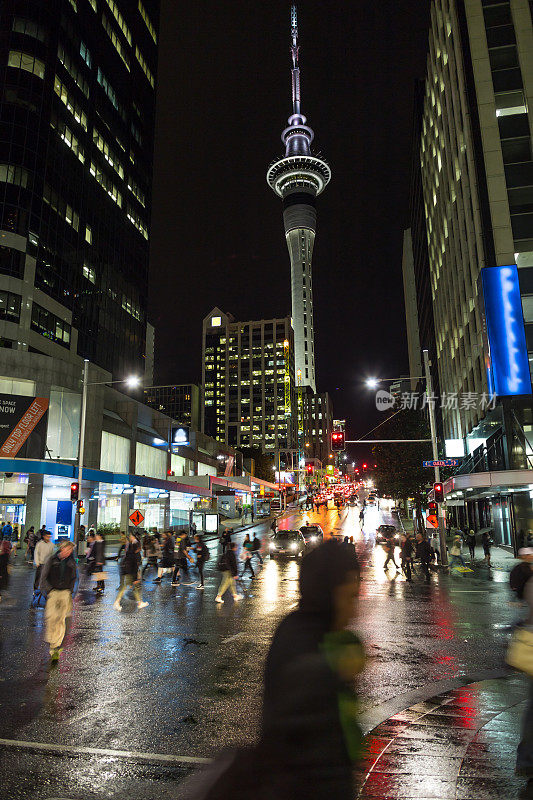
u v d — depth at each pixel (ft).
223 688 23.81
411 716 19.97
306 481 538.06
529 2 118.01
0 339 142.72
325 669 6.43
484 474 89.04
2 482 112.27
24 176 158.20
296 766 6.12
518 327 102.89
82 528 93.86
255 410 645.92
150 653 30.14
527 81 113.50
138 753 17.04
